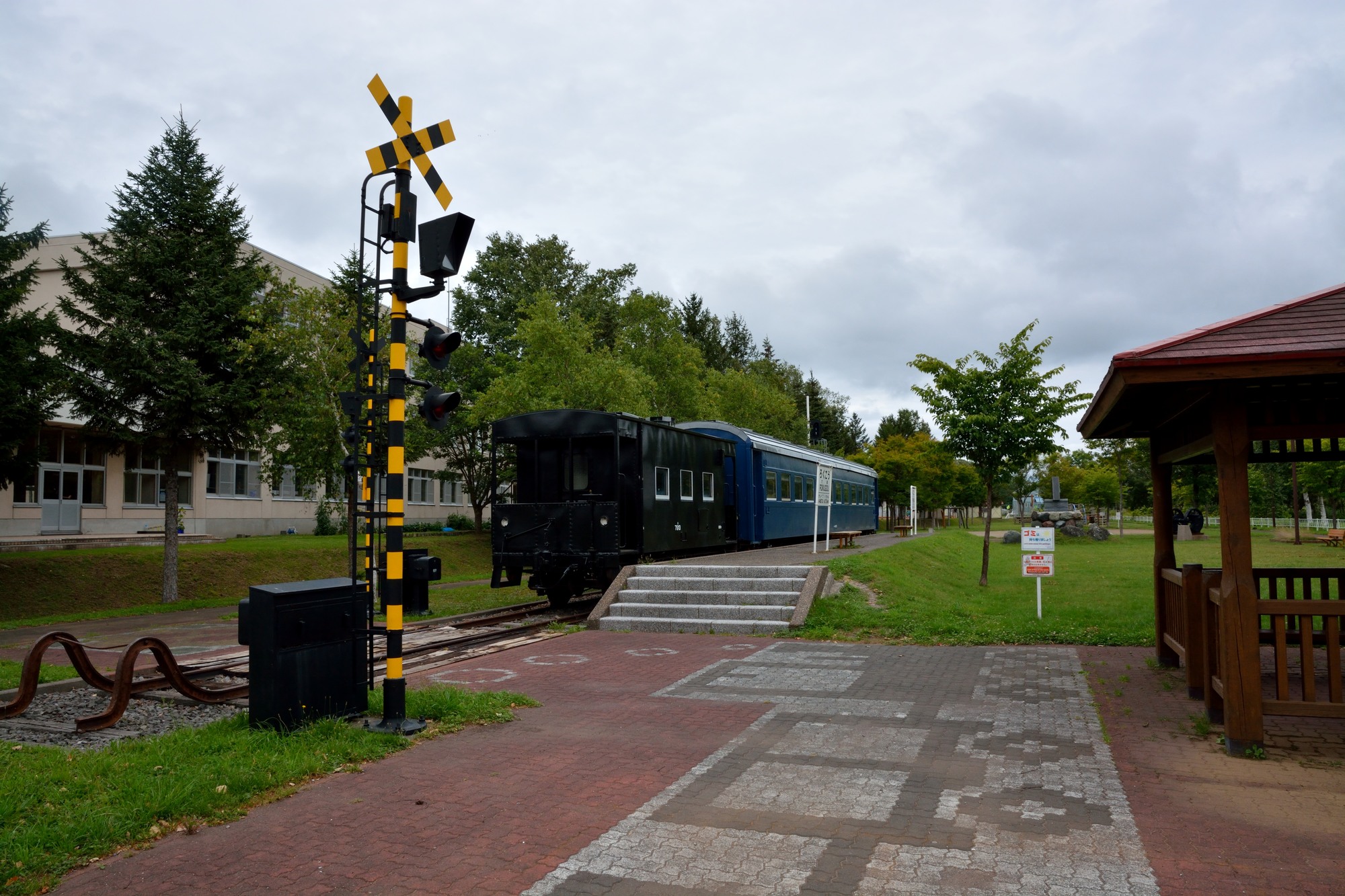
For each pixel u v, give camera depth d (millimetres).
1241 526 6102
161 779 5398
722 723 7184
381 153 7000
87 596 20641
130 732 7270
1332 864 4223
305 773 5711
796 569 14016
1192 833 4625
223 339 20031
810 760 6066
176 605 19891
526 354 27484
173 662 7902
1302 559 25812
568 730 7016
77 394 18875
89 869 4324
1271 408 6367
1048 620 12625
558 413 16188
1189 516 41625
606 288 42312
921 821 4844
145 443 20078
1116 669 9227
